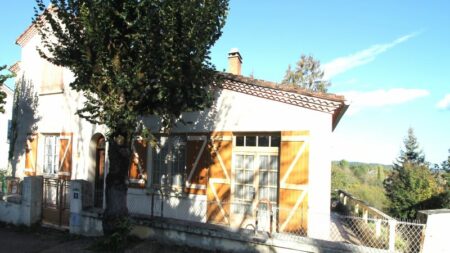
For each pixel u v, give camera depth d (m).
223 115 10.84
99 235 10.43
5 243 10.27
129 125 8.69
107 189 9.17
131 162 12.34
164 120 9.52
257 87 10.19
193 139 11.28
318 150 9.37
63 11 8.65
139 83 8.02
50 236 10.91
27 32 16.00
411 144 26.31
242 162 10.66
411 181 17.44
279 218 9.57
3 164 25.30
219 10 8.55
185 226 9.01
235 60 14.08
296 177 9.50
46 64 15.37
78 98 14.09
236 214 10.50
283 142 9.80
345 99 9.11
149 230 9.58
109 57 8.20
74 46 8.82
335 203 16.31
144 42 7.96
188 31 7.92
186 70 8.38
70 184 11.31
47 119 15.12
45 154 15.22
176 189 11.55
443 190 16.50
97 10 7.81
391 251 7.09
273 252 7.92
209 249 8.68
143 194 12.02
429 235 6.89
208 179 10.95
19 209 12.37
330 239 8.92
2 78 14.43
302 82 29.81
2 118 25.45
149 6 7.82
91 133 13.52
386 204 19.17
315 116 9.50
